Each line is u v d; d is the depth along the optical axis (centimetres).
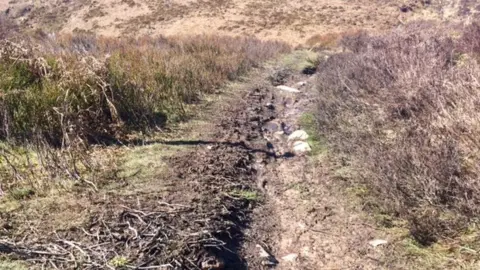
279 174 480
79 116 504
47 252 293
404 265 310
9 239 304
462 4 3409
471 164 367
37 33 1672
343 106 600
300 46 1977
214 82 831
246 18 3300
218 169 455
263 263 326
